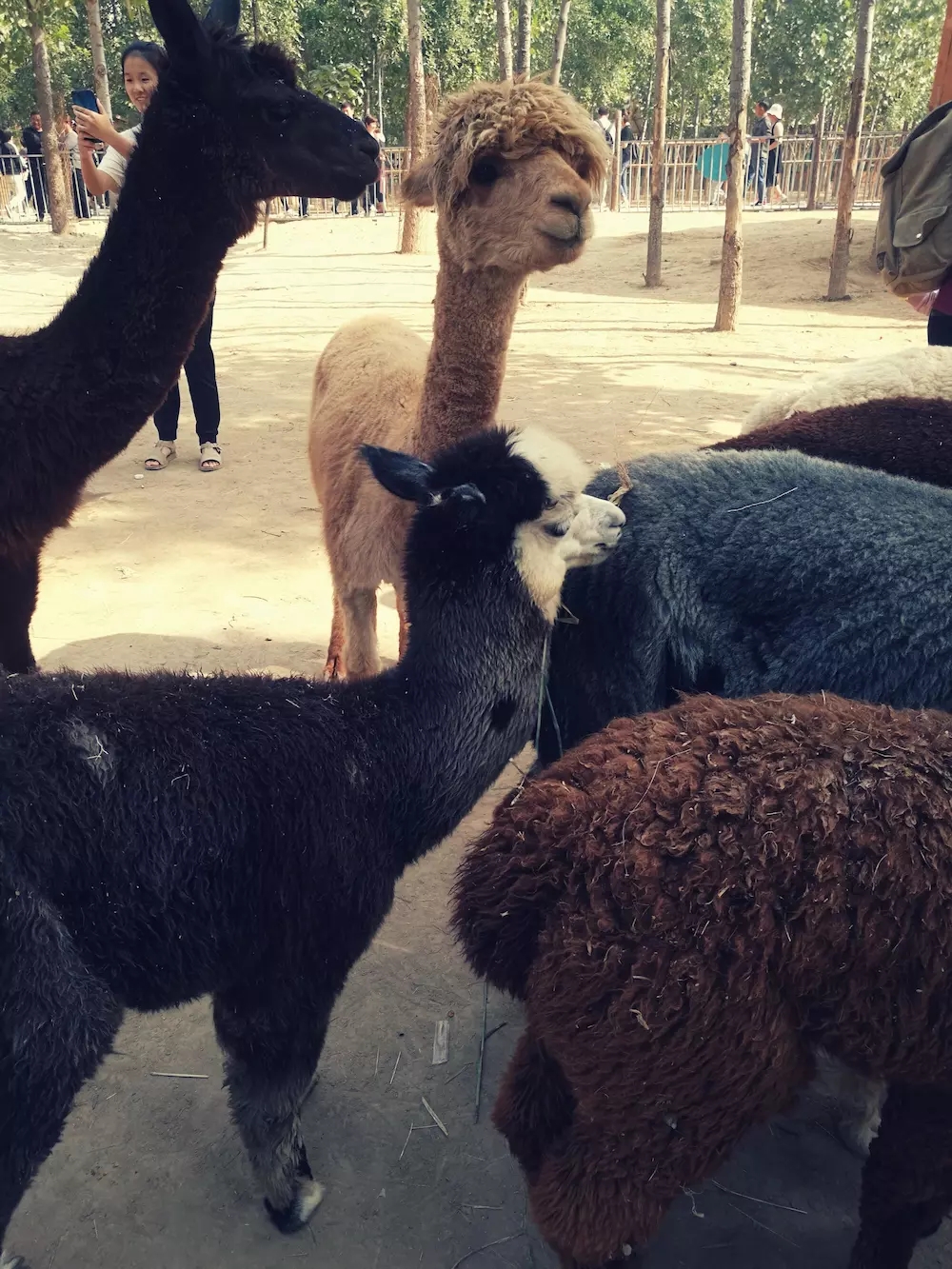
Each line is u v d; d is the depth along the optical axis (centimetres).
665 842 204
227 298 1540
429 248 2050
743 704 236
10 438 385
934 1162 223
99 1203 267
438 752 264
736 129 1190
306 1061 253
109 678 256
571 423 868
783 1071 211
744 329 1280
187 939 231
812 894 200
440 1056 315
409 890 388
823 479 297
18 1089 212
